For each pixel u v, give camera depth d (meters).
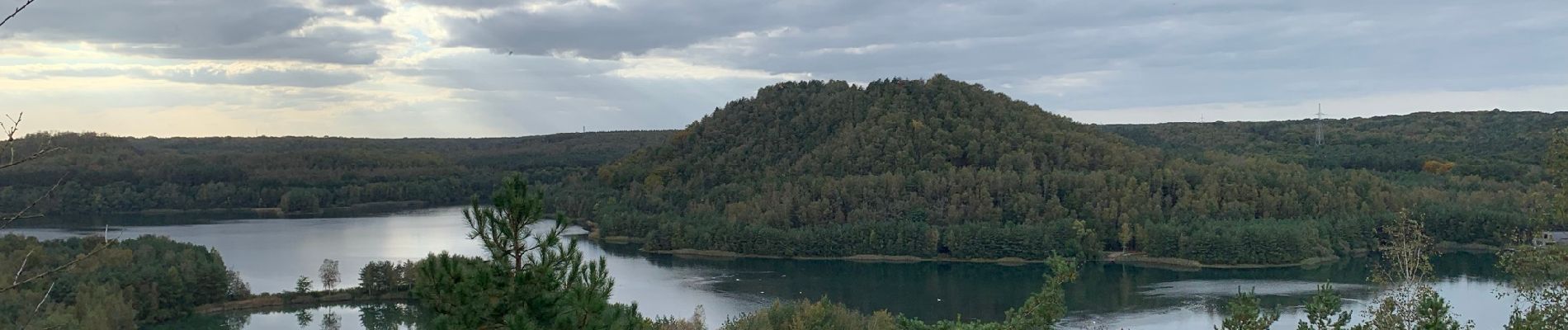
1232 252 152.62
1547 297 34.09
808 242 172.25
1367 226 163.38
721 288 139.00
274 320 120.38
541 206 31.98
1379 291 43.75
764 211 190.25
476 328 30.53
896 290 138.00
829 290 137.25
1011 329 43.22
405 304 130.12
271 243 189.12
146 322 115.44
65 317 81.50
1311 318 35.66
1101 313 115.50
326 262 135.62
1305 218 169.62
